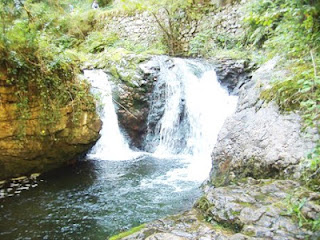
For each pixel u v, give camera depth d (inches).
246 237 90.3
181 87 302.2
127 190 189.2
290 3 123.3
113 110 288.2
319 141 94.1
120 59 308.2
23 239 137.7
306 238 87.0
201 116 293.7
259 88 181.9
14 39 184.7
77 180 207.8
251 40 316.8
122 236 104.7
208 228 101.0
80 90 222.5
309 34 124.3
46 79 200.4
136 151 289.0
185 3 394.9
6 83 182.2
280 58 184.5
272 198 109.6
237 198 112.4
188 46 401.1
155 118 291.9
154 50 394.0
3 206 169.0
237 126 174.2
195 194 177.8
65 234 141.5
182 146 287.1
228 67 305.7
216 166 172.7
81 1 540.7
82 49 419.5
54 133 207.5
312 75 106.6
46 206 168.9
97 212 161.6
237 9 365.4
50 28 247.0
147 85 288.7
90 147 245.4
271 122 153.8
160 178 209.6
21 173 210.2
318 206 96.9
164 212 159.0
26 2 201.2
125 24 456.4
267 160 137.6
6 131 187.3
